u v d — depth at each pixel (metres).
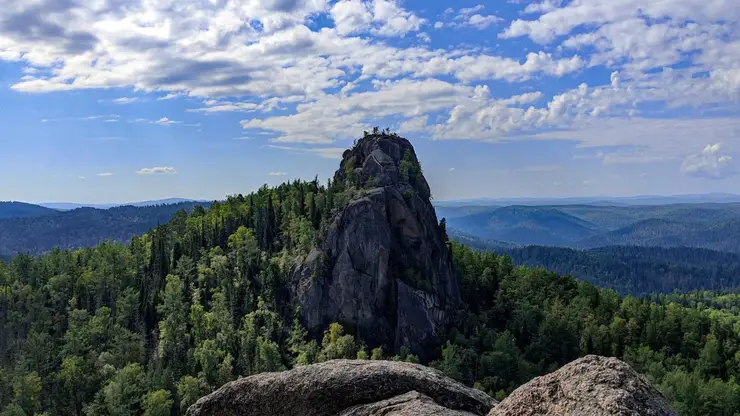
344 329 181.50
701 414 155.75
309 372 21.58
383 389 20.16
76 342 170.12
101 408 138.38
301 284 189.12
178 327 175.12
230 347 164.38
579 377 14.21
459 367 161.62
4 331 183.00
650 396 13.33
